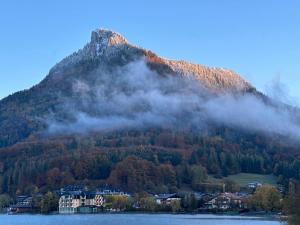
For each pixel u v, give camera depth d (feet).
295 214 488.44
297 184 522.47
